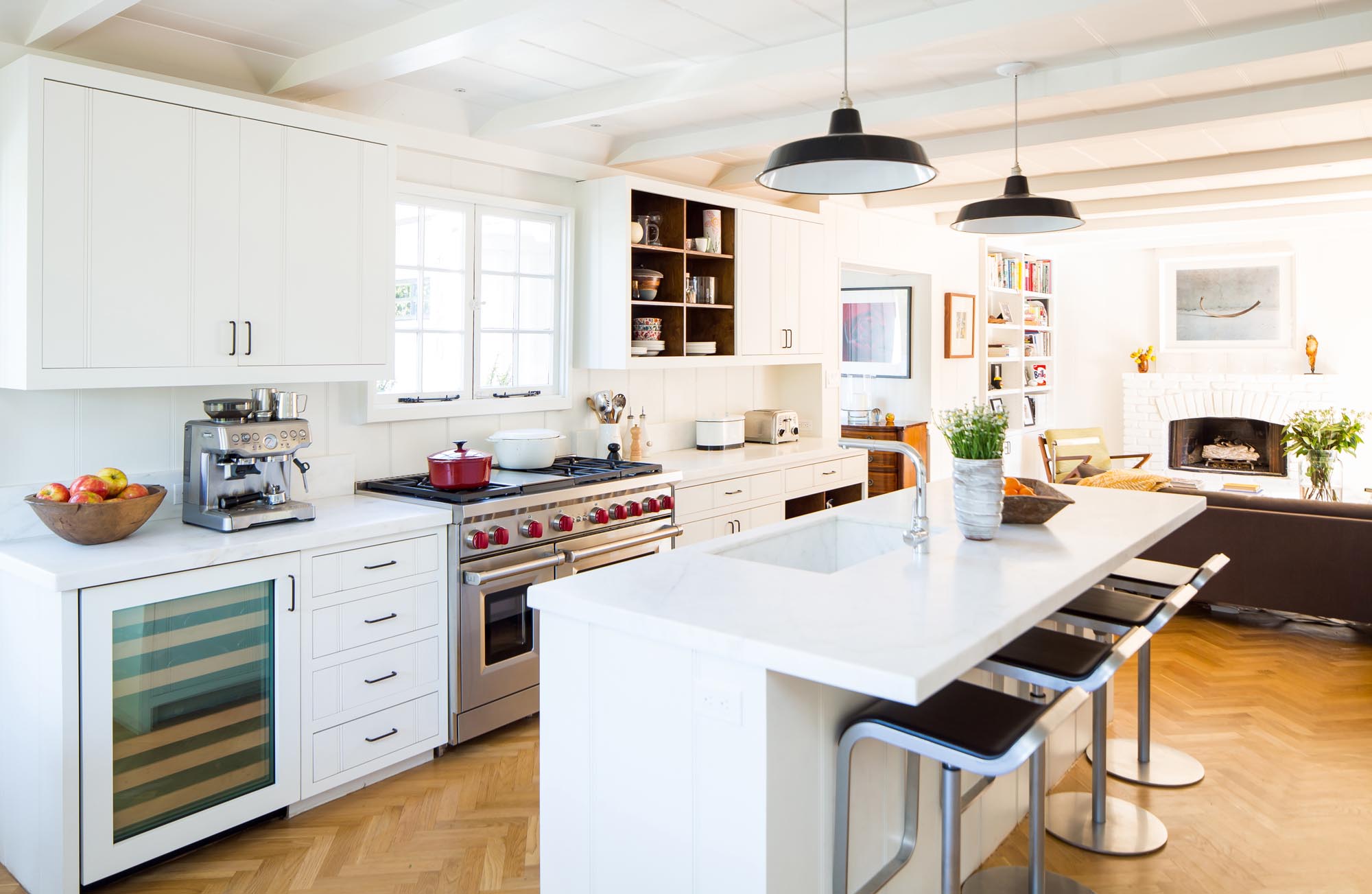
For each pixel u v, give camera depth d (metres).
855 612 1.96
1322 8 3.09
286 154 3.15
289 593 2.92
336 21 3.06
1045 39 3.38
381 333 3.48
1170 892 2.61
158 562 2.58
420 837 2.93
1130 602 2.72
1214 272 8.67
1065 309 9.51
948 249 7.75
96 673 2.49
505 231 4.38
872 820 2.18
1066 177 5.84
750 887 1.84
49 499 2.67
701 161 5.37
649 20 3.13
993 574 2.30
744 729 1.83
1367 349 7.99
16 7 2.81
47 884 2.54
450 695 3.48
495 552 3.58
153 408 3.23
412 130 3.91
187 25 3.09
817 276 5.94
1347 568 4.62
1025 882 2.64
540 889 2.37
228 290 3.01
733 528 4.82
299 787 3.00
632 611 1.97
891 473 7.18
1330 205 6.98
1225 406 8.52
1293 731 3.71
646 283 4.75
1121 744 3.57
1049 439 7.37
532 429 4.50
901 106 4.10
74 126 2.64
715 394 5.78
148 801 2.64
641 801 2.02
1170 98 4.07
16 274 2.62
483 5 2.82
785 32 3.26
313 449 3.68
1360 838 2.89
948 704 1.98
